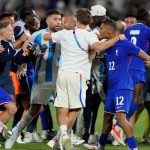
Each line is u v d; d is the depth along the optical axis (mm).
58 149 29219
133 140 27891
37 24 33812
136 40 31641
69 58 28719
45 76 31109
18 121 33562
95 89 32719
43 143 32812
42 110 32719
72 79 28594
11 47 29688
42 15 68875
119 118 27828
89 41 28422
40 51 30484
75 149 28266
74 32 28766
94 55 29062
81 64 28766
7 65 29734
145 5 70875
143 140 34438
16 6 71125
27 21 33688
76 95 28797
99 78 32469
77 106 28844
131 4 71062
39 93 30984
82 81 28797
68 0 72062
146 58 27953
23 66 32375
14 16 33594
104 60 31062
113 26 28172
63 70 28719
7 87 29797
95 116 33219
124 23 31812
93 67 32594
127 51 27891
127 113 29344
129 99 27969
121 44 27953
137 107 32188
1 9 71188
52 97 33719
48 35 29141
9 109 29312
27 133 33062
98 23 33125
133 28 31859
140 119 44375
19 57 29859
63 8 71312
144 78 31438
